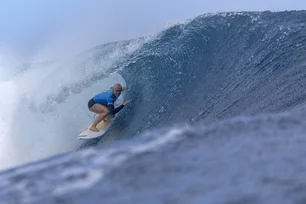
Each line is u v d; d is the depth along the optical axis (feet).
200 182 28.43
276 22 175.42
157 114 164.76
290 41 159.94
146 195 27.43
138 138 39.04
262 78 147.64
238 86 153.69
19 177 34.86
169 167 31.42
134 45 191.93
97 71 188.03
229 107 142.92
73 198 28.50
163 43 188.34
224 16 186.29
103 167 33.35
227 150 33.24
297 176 27.48
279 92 127.85
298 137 34.37
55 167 35.55
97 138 163.12
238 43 174.91
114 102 165.78
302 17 173.99
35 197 29.63
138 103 170.71
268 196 25.16
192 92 166.81
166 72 175.94
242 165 30.17
